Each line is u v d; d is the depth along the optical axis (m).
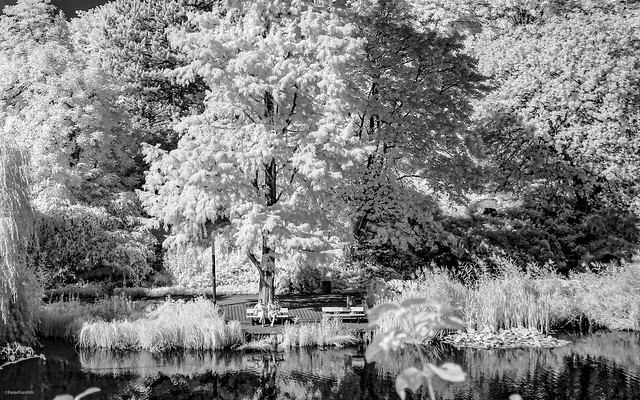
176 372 17.52
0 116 31.38
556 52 33.69
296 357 18.98
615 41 33.62
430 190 36.66
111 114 33.34
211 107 21.67
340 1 25.56
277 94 20.78
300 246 21.64
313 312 23.36
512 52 35.47
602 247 32.41
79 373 17.31
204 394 15.62
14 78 32.34
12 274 18.58
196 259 30.98
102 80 32.09
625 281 24.09
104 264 30.00
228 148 21.83
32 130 29.95
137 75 38.91
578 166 33.06
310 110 22.66
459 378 2.43
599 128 31.92
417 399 15.03
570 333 22.19
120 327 20.38
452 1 43.06
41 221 27.72
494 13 45.50
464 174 30.00
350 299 23.48
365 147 24.42
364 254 30.31
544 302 22.48
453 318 2.53
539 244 32.28
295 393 15.71
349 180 26.20
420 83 27.94
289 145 21.75
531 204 35.50
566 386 15.95
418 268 29.64
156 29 40.62
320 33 21.66
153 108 41.59
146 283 31.31
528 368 17.62
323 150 22.67
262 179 24.16
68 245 29.33
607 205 33.94
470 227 33.97
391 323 20.42
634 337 21.47
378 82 27.41
